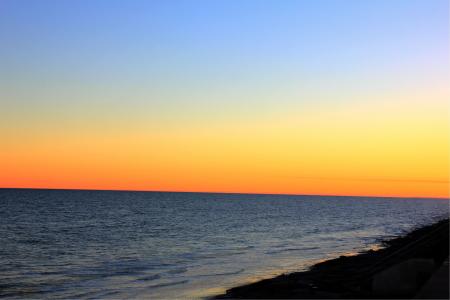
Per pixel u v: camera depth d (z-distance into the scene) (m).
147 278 25.05
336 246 42.69
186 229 59.56
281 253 36.75
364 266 22.81
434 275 13.12
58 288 22.42
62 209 101.94
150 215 88.69
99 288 22.36
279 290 17.25
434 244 26.36
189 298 19.61
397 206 192.12
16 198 155.88
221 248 40.03
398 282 12.73
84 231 55.53
